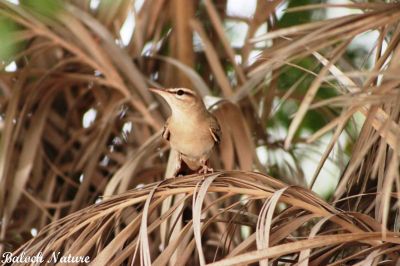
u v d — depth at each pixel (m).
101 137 12.50
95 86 13.37
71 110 13.41
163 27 13.99
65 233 8.20
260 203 10.92
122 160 12.89
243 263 7.09
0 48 12.24
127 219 9.67
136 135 13.23
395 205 8.89
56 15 12.70
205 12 14.67
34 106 13.39
